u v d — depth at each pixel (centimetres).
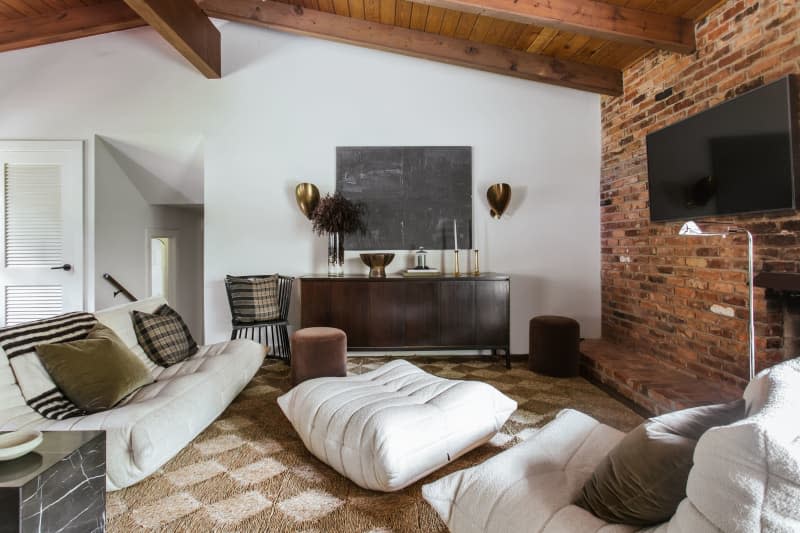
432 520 156
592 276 406
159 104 396
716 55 267
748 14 243
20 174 393
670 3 271
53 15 374
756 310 238
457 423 187
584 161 405
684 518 79
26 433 125
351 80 401
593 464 136
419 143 403
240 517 158
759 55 236
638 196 347
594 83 370
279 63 400
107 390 191
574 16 277
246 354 287
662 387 262
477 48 372
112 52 394
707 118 261
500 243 404
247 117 399
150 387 218
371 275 379
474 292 361
